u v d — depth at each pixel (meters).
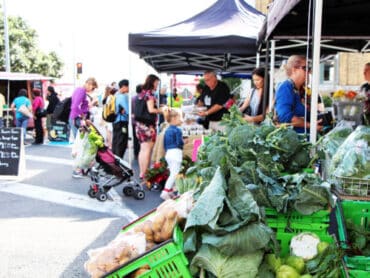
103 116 10.45
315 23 3.99
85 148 7.60
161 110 9.10
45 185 9.15
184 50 8.55
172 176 7.69
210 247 2.35
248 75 16.86
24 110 16.80
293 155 3.52
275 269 2.46
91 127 7.61
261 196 2.69
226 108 8.81
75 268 4.84
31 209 7.27
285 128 3.63
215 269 2.28
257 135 3.55
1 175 10.04
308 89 5.40
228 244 2.27
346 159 2.91
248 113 7.91
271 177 2.90
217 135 4.40
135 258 2.42
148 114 8.96
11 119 17.84
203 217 2.32
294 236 2.64
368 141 2.91
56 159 13.09
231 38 8.38
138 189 7.90
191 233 2.43
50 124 18.02
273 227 2.71
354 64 19.12
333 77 19.66
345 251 2.56
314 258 2.53
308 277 2.42
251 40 8.39
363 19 6.80
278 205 2.67
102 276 2.40
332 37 7.67
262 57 11.22
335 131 3.54
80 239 5.78
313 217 2.70
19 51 34.94
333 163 3.05
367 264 2.45
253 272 2.29
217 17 9.62
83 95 11.45
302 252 2.56
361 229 2.71
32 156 13.73
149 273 2.38
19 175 10.07
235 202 2.39
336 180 2.94
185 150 8.49
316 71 4.05
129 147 9.62
